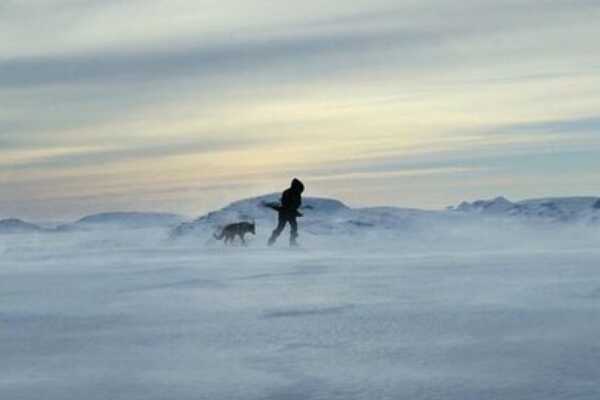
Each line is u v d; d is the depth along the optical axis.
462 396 5.81
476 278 14.50
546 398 5.68
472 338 8.18
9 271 19.30
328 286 13.66
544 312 9.85
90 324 9.64
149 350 7.88
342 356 7.43
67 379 6.61
